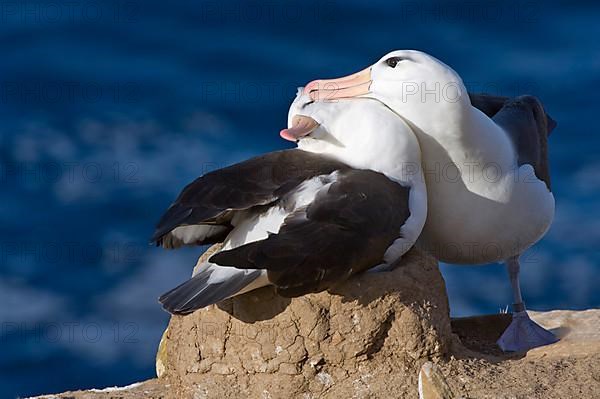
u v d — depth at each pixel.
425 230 10.08
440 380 8.47
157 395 10.09
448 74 9.51
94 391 10.38
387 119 9.29
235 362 9.00
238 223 9.21
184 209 8.88
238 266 8.27
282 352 8.87
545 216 10.27
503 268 18.28
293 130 9.22
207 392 9.09
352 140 9.27
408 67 9.53
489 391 8.52
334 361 8.86
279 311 8.86
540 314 10.95
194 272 9.50
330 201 8.75
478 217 9.91
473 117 9.54
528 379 8.72
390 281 8.88
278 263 8.31
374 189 8.91
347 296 8.81
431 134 9.57
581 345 9.65
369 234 8.72
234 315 8.98
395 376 8.80
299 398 8.88
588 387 8.56
